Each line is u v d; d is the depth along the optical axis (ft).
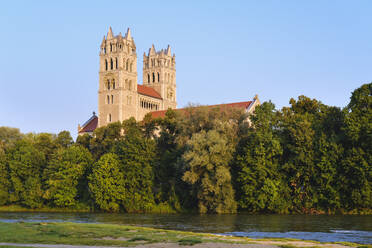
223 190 297.12
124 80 560.20
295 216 271.28
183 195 331.36
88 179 384.06
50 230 155.63
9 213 345.92
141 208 344.90
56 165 382.42
